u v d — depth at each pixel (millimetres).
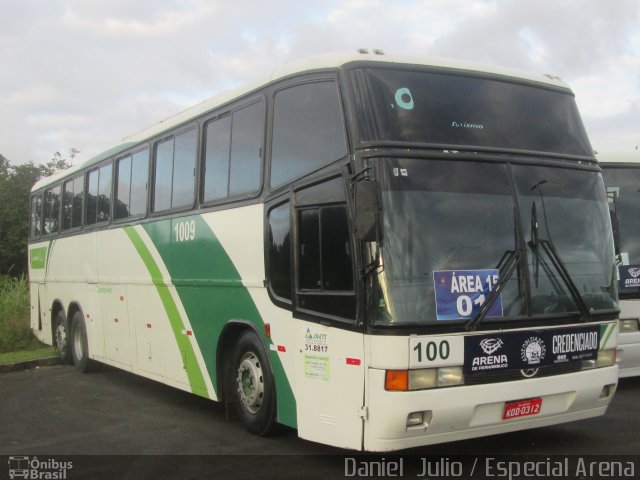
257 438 7414
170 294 9102
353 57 6309
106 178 11609
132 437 7777
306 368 6324
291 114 6840
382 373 5465
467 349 5637
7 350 16438
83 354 12453
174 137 9289
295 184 6613
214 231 8062
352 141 5918
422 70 6371
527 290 5973
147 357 9797
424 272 5621
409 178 5793
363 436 5637
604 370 6355
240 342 7648
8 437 7961
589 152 6883
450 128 6176
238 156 7742
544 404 6031
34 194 16406
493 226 5984
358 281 5688
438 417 5520
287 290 6672
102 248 11531
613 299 6543
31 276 16359
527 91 6793
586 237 6480
